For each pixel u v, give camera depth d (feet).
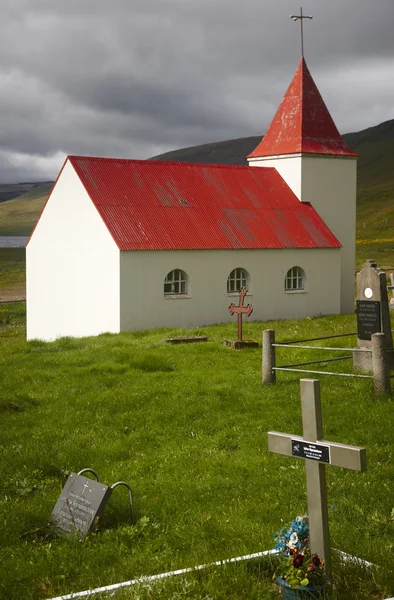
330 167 119.34
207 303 100.83
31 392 55.01
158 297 96.53
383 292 56.29
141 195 102.32
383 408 45.39
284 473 34.22
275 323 95.71
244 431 42.60
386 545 25.14
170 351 70.85
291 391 51.67
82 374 60.90
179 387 54.13
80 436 42.73
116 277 93.61
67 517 28.68
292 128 119.75
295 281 110.52
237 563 22.76
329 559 21.70
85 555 25.31
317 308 111.75
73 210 100.89
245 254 103.76
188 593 20.94
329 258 112.78
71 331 102.99
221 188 111.24
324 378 55.47
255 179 116.57
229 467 35.81
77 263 100.68
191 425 44.70
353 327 87.61
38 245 108.68
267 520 28.35
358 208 639.76
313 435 21.63
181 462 37.29
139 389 53.98
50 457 38.55
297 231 110.52
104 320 96.37
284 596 20.99
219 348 71.82
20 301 165.58
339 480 32.60
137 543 26.81
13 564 24.61
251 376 57.26
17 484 34.24
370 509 29.35
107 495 28.14
